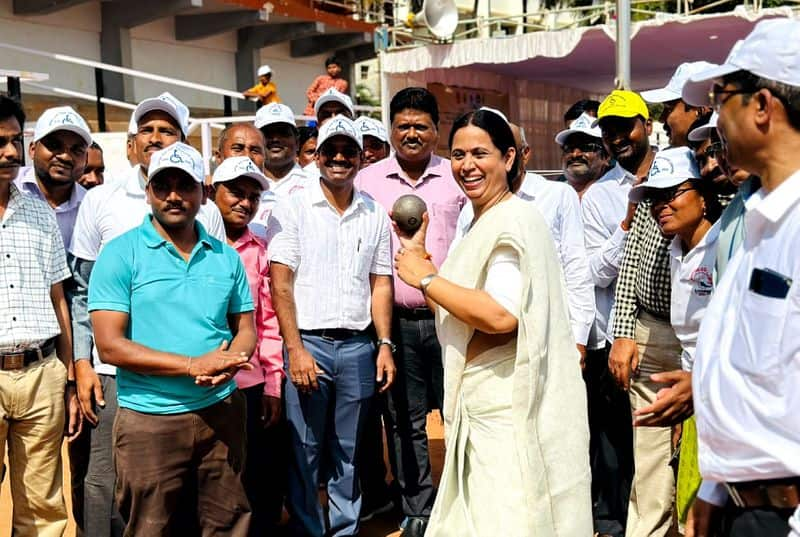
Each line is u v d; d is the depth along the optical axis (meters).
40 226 4.54
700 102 2.87
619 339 4.79
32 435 4.48
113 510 4.84
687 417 3.35
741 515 2.65
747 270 2.59
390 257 5.35
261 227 5.80
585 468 3.64
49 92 14.70
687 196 4.01
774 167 2.53
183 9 15.04
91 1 14.83
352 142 5.04
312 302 5.12
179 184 4.10
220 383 4.00
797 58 2.41
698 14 12.12
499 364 3.60
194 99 17.25
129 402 4.12
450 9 12.94
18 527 4.58
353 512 5.29
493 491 3.55
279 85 19.09
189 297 4.13
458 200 5.59
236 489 4.31
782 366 2.43
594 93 19.22
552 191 5.25
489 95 15.63
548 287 3.55
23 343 4.37
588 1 19.78
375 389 5.35
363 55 19.94
